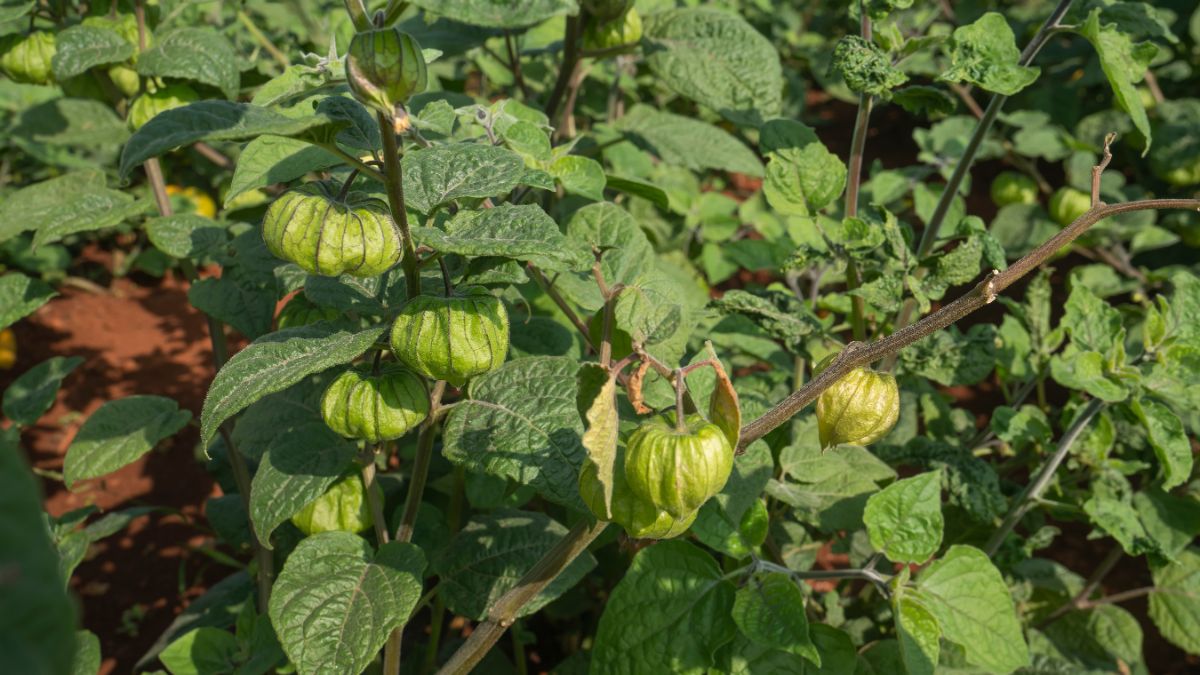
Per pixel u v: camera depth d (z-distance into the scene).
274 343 0.38
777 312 0.54
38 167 1.37
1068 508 0.60
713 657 0.46
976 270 0.52
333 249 0.35
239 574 0.78
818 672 0.47
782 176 0.55
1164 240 1.13
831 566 0.92
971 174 1.62
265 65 0.91
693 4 1.05
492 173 0.40
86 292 1.39
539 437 0.41
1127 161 1.47
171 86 0.58
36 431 1.12
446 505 0.70
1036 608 0.79
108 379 1.21
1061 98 1.49
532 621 0.83
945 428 0.75
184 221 0.58
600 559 0.75
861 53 0.50
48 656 0.11
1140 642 0.74
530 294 0.70
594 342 0.51
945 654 0.58
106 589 0.94
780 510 0.63
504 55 1.10
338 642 0.41
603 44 0.68
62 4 0.63
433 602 0.63
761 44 0.70
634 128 0.77
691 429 0.33
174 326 1.33
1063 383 0.56
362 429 0.40
